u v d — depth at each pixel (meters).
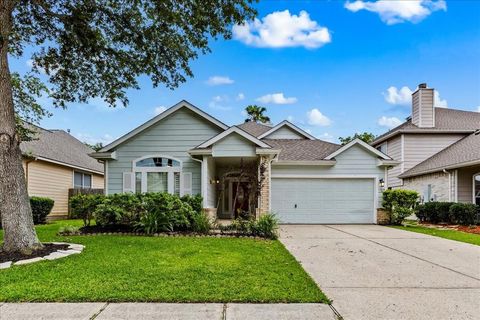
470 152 16.69
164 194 12.05
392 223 16.19
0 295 4.66
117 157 15.42
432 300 4.76
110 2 10.17
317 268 6.62
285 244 9.48
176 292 4.82
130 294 4.73
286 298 4.66
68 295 4.67
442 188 18.25
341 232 12.63
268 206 13.85
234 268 6.28
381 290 5.21
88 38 10.71
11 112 7.81
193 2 9.27
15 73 12.73
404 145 21.73
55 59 11.36
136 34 10.77
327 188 16.67
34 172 17.47
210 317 4.04
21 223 7.62
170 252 7.79
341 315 4.16
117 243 9.05
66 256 7.22
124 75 11.73
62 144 23.34
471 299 4.82
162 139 15.44
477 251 8.62
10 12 8.16
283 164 16.58
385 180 16.66
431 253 8.30
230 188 18.53
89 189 22.06
